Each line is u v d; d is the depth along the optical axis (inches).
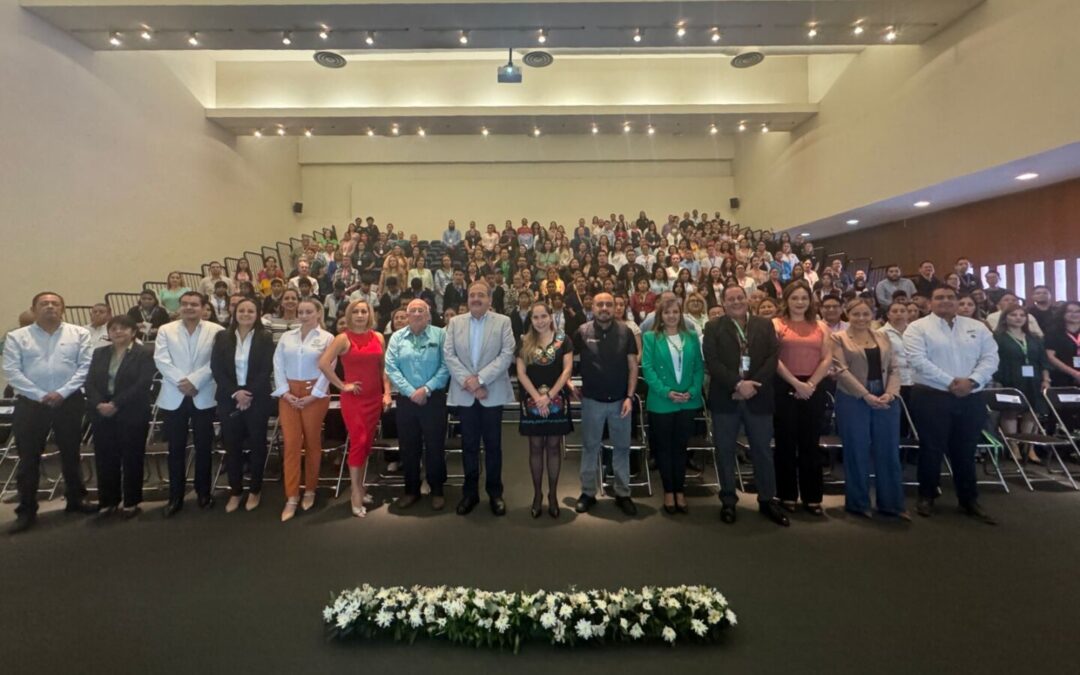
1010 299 187.9
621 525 131.1
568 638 83.5
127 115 311.9
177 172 358.6
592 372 138.7
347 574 107.4
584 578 104.5
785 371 135.5
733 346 136.2
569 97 447.8
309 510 143.6
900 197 322.0
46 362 140.0
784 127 438.0
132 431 141.8
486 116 411.2
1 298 231.3
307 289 257.8
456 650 83.7
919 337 137.5
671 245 432.5
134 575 108.0
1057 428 181.2
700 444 157.2
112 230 297.7
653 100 444.8
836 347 137.2
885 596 96.4
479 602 88.2
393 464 177.5
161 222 340.2
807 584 101.0
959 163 273.1
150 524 134.8
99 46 285.0
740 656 80.7
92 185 283.9
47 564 113.3
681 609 87.0
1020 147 238.4
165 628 89.6
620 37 290.0
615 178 556.7
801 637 84.9
